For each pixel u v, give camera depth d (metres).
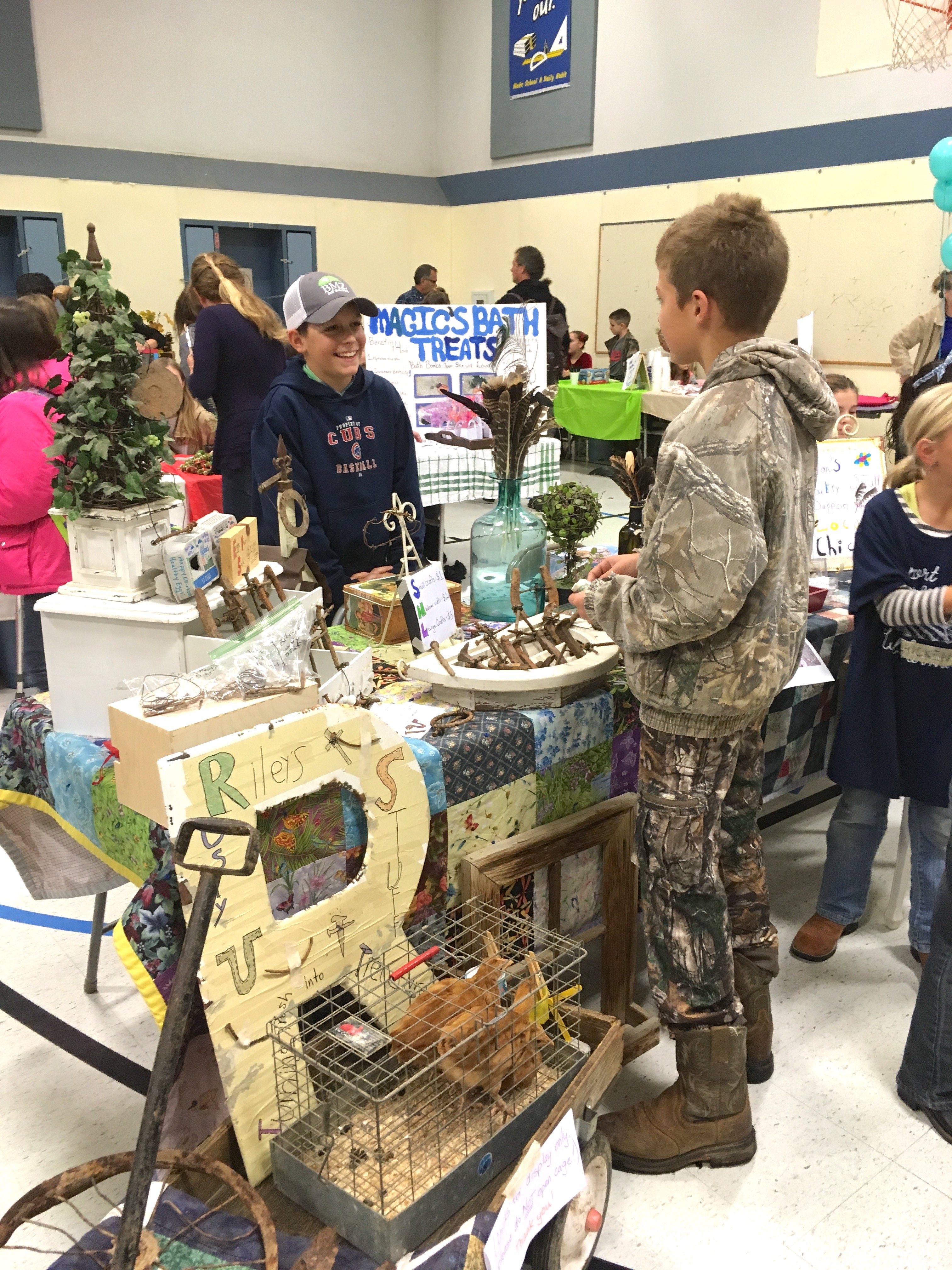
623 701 1.88
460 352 4.03
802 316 7.49
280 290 9.82
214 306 3.79
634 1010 1.98
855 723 2.17
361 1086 1.42
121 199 8.56
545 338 4.14
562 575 2.25
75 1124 1.83
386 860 1.46
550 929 1.86
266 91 9.21
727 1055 1.66
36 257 8.27
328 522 2.32
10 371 2.49
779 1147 1.80
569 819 1.80
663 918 1.62
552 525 2.23
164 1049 0.93
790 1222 1.64
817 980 2.28
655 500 1.43
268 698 1.35
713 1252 1.58
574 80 8.85
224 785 1.25
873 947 2.41
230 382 3.86
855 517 2.82
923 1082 1.84
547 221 9.58
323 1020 1.43
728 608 1.34
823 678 2.15
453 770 1.59
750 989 1.87
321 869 1.45
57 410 1.56
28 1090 1.92
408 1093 1.37
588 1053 1.54
